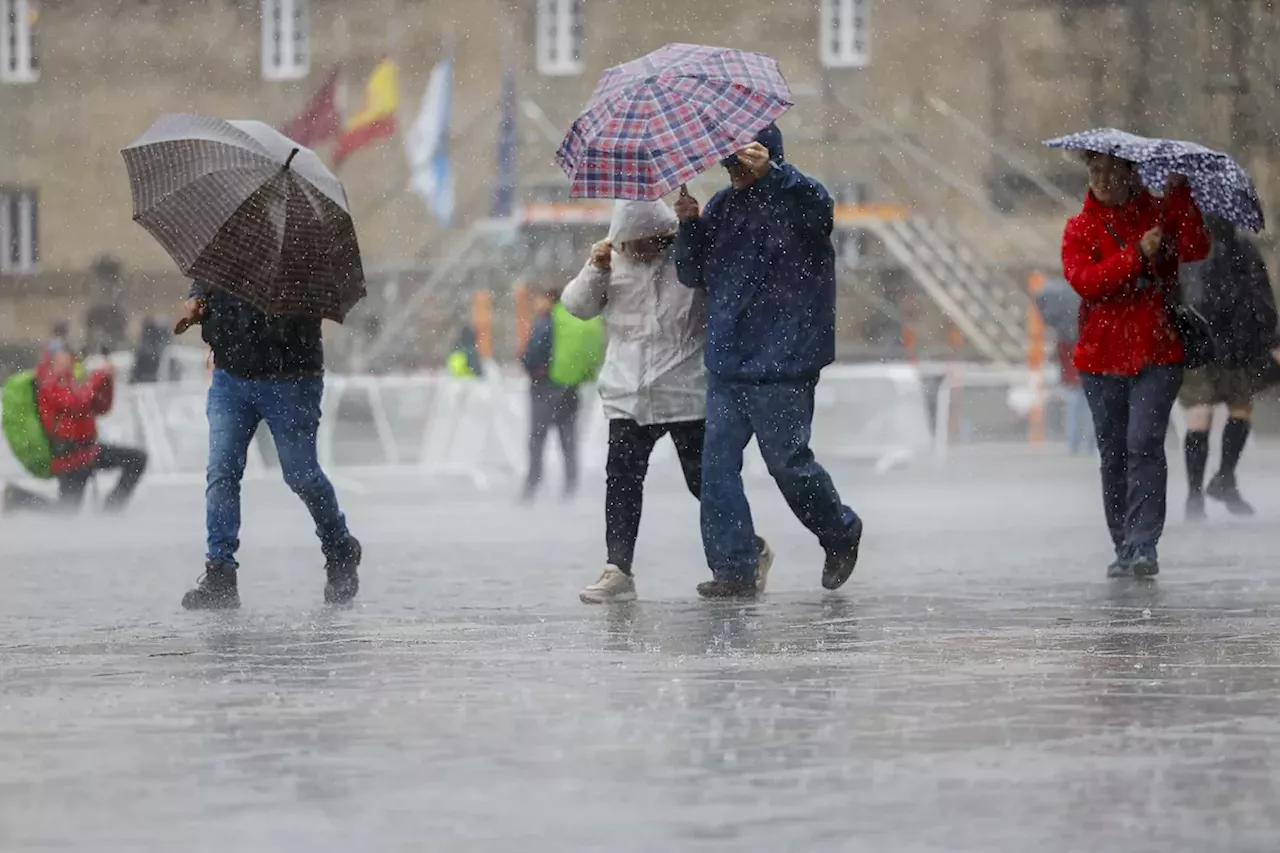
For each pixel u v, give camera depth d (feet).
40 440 150.82
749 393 68.69
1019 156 424.46
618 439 70.38
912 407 195.52
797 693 40.42
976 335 362.53
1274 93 354.54
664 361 70.64
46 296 458.50
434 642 53.62
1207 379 110.73
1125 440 77.00
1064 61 422.00
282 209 70.85
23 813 28.30
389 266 414.41
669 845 25.38
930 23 428.56
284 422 71.82
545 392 158.71
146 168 72.13
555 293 158.71
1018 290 371.15
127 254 456.45
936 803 28.14
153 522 139.95
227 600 70.49
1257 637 52.24
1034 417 228.63
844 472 189.98
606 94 68.13
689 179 66.74
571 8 438.81
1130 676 43.11
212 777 31.07
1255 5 353.72
